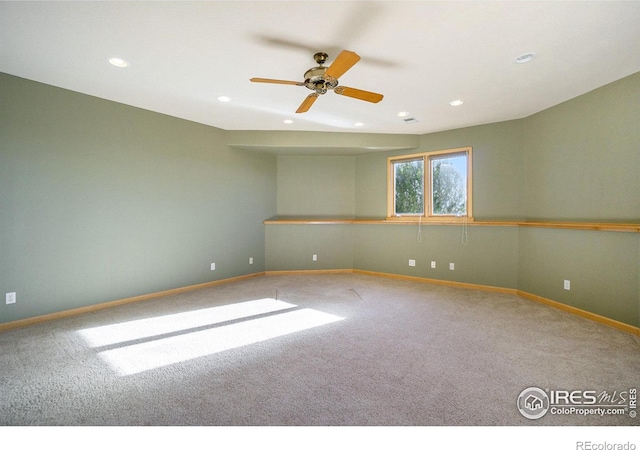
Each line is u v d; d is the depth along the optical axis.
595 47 2.48
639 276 2.82
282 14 2.07
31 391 1.93
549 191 3.85
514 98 3.55
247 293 4.33
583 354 2.42
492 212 4.48
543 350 2.50
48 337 2.78
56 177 3.29
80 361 2.32
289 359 2.36
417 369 2.20
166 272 4.25
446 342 2.66
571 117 3.56
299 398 1.86
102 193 3.63
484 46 2.47
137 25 2.19
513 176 4.31
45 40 2.38
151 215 4.08
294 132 5.04
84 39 2.37
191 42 2.41
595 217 3.31
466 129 4.70
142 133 3.97
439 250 4.91
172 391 1.93
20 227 3.07
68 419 1.67
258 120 4.46
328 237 5.85
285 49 2.51
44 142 3.20
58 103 3.29
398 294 4.27
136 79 3.09
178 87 3.28
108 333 2.87
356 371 2.18
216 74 2.97
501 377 2.09
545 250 3.81
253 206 5.48
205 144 4.70
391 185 5.47
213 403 1.81
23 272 3.09
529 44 2.44
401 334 2.84
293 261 5.80
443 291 4.45
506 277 4.36
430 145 5.04
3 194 2.97
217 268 4.90
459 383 2.02
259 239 5.61
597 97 3.28
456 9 2.02
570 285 3.47
